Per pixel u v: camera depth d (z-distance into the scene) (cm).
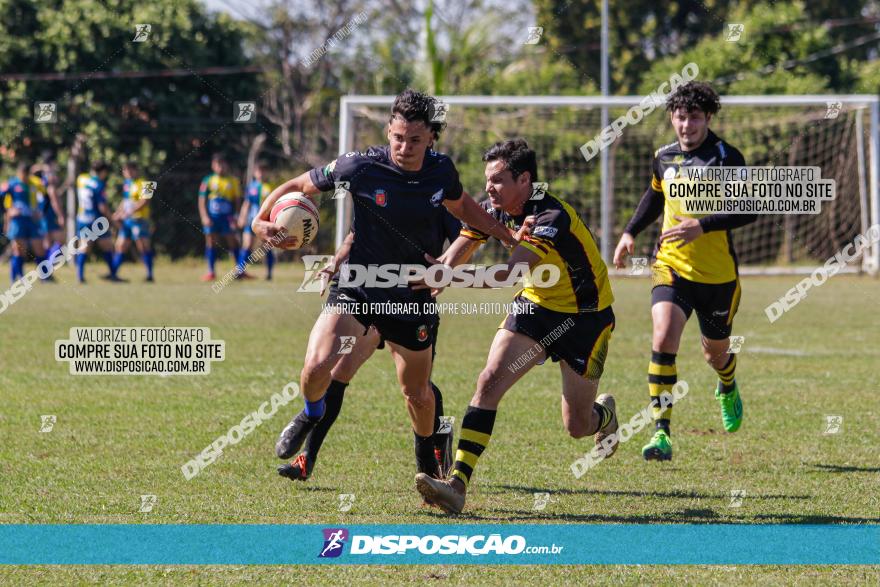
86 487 1728
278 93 8569
